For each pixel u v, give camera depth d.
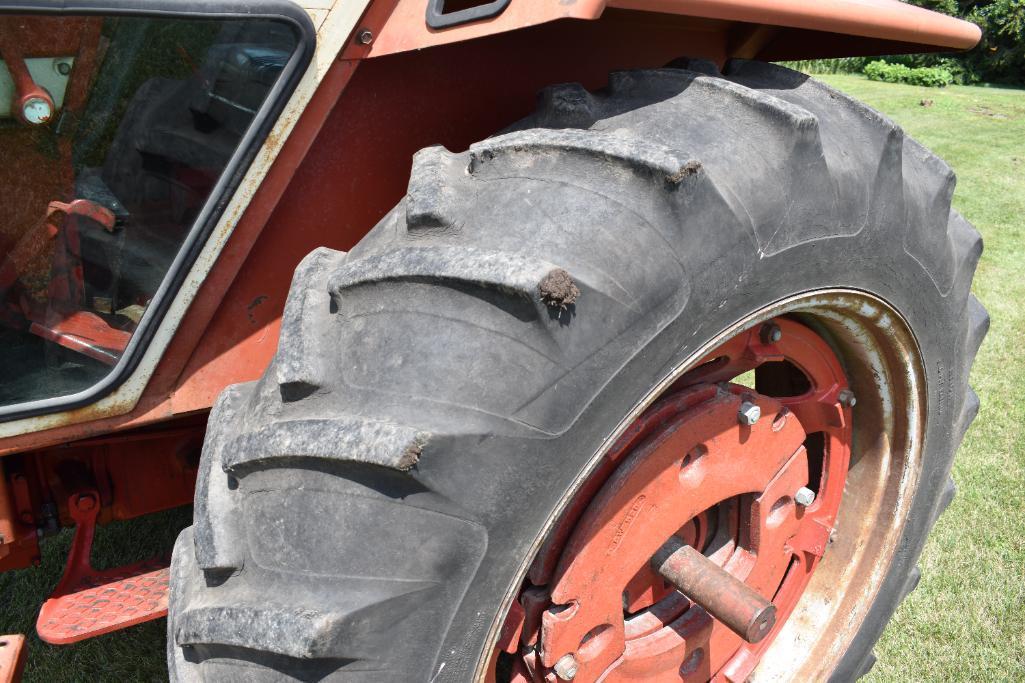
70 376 1.29
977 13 18.98
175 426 1.80
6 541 1.57
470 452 1.03
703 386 1.49
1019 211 6.76
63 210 1.21
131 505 1.81
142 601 1.56
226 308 1.33
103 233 1.24
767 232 1.22
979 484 3.00
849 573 1.96
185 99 1.16
